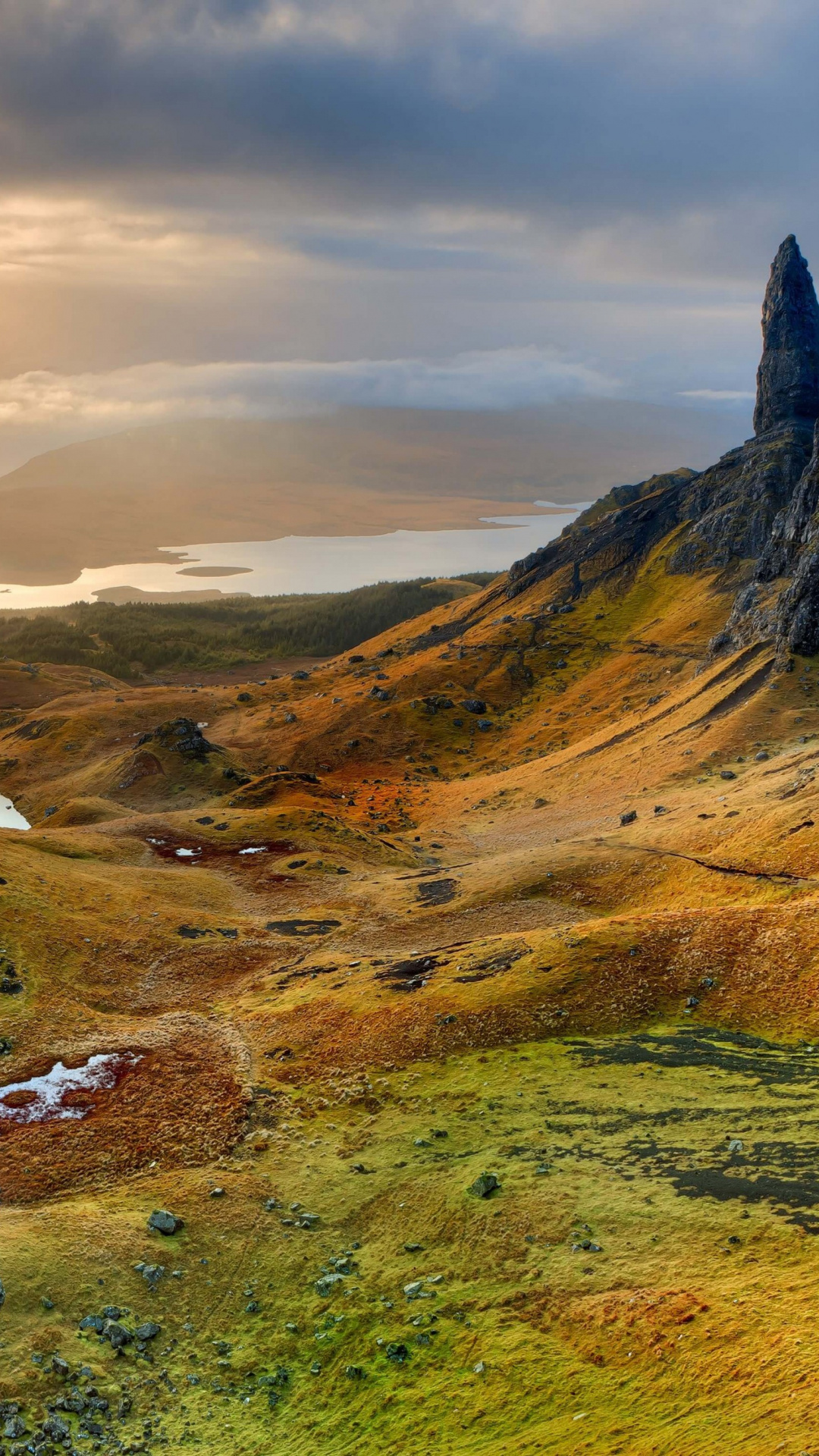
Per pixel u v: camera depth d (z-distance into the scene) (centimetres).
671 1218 4362
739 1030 6738
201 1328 4238
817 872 9394
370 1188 5266
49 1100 6512
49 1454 3378
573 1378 3434
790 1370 3053
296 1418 3622
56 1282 4322
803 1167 4566
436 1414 3453
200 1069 7031
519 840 15250
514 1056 6675
